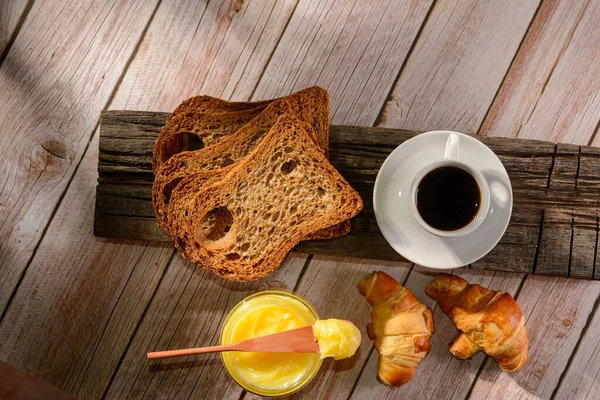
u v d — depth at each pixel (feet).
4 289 2.88
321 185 2.64
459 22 2.90
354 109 2.89
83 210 2.89
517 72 2.89
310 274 2.85
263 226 2.65
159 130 2.80
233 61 2.90
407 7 2.90
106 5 2.92
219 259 2.65
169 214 2.64
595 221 2.79
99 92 2.91
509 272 2.85
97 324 2.87
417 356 2.72
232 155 2.67
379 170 2.69
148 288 2.87
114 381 2.86
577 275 2.78
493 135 2.88
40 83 2.91
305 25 2.90
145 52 2.91
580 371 2.85
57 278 2.88
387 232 2.67
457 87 2.89
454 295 2.77
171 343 2.86
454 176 2.57
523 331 2.73
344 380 2.85
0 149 2.90
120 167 2.80
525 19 2.90
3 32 2.92
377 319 2.75
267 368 2.74
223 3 2.91
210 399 2.85
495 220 2.65
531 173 2.79
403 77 2.89
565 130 2.88
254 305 2.74
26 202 2.89
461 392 2.85
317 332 2.65
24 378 2.66
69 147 2.90
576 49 2.89
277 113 2.65
